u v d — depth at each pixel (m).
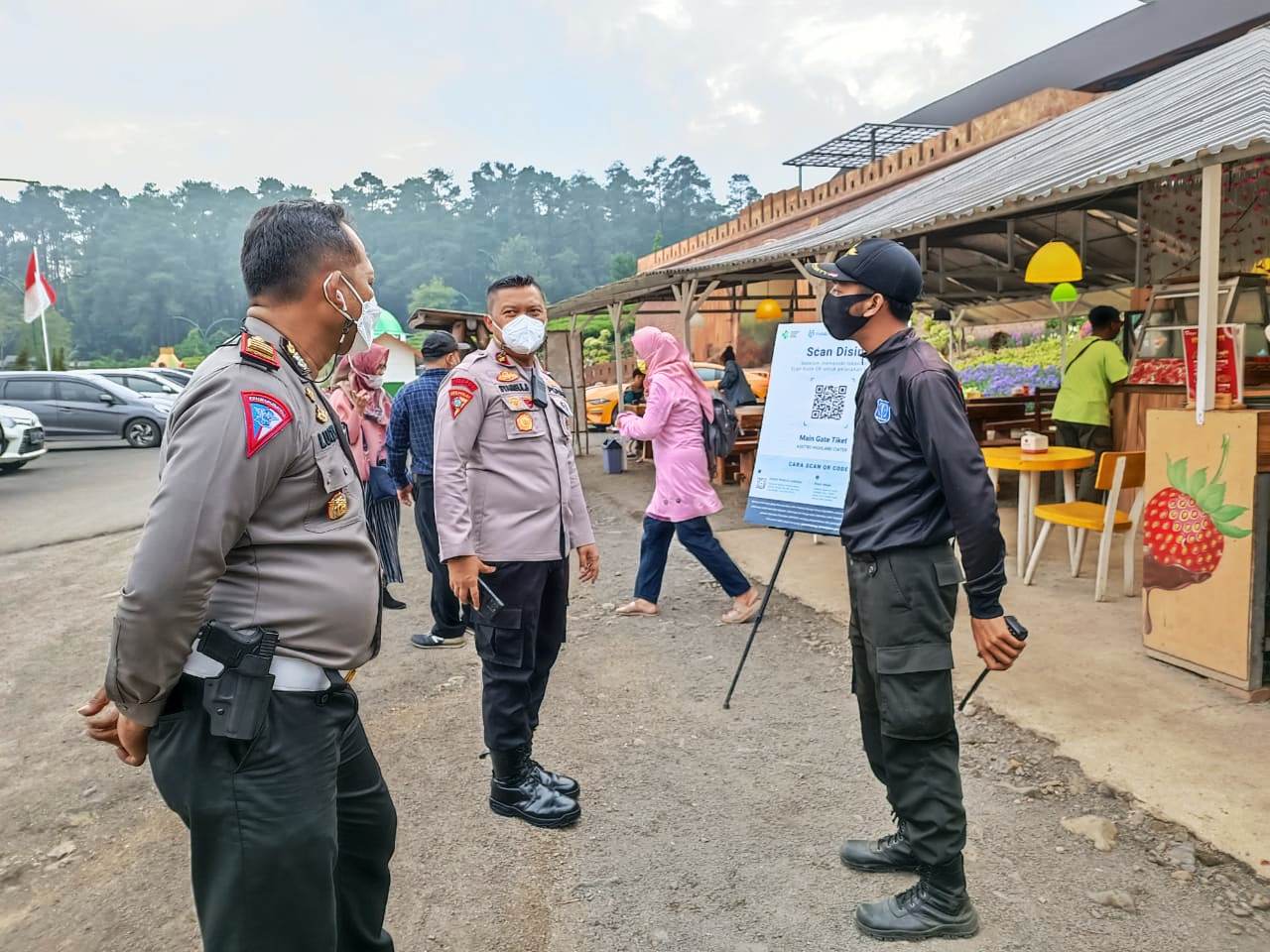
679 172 190.25
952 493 2.11
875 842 2.76
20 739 4.01
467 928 2.51
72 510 10.21
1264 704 3.59
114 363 130.50
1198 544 3.82
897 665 2.25
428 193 179.25
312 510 1.58
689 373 5.07
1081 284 11.69
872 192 18.53
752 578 6.14
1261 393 4.47
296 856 1.52
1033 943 2.33
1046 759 3.26
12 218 176.50
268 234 1.60
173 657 1.40
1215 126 4.75
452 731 3.90
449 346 4.97
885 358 2.30
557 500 3.01
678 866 2.77
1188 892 2.50
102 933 2.58
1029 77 26.77
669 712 3.96
